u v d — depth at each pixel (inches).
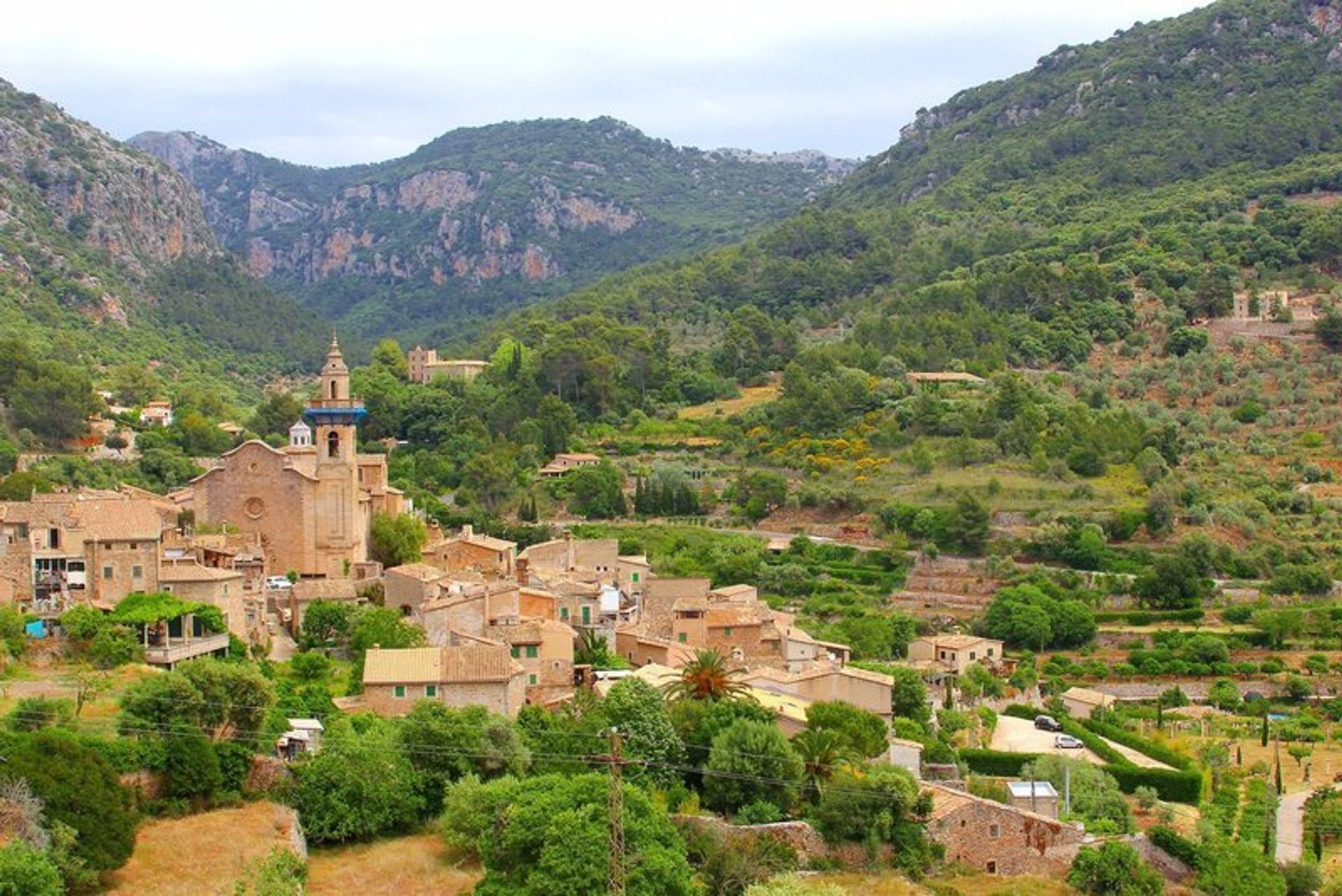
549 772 4473.4
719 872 4165.8
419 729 4522.6
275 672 5334.6
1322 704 7844.5
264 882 3513.8
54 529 5364.2
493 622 5753.0
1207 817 5585.6
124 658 5036.9
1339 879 5017.2
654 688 5029.5
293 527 6806.1
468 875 4020.7
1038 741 6358.3
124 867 3740.2
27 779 3656.5
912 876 4483.3
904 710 6067.9
